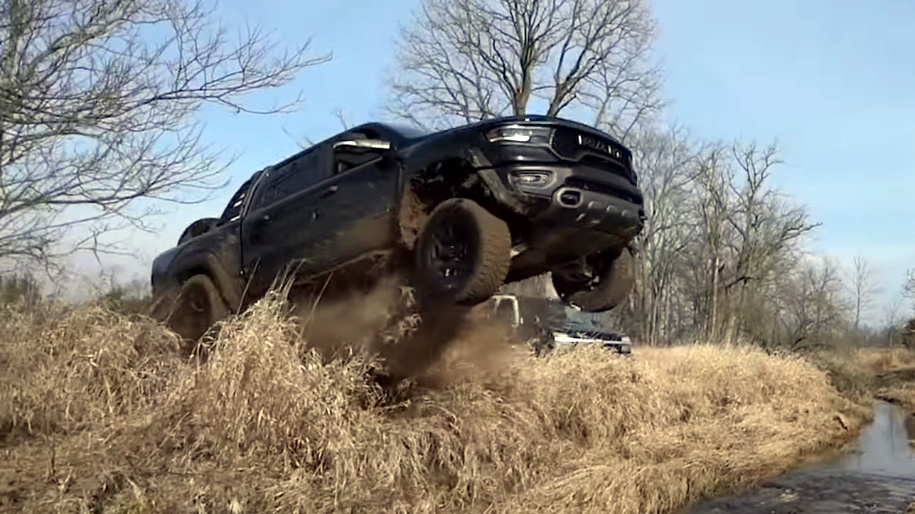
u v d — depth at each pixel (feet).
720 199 115.75
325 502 17.53
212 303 25.82
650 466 27.68
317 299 22.48
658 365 44.24
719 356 51.24
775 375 53.67
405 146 21.17
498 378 26.32
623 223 19.74
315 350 20.84
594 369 33.30
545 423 27.32
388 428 20.58
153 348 23.06
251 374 18.89
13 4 20.95
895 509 27.68
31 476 16.62
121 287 27.81
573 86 96.89
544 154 18.72
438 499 20.11
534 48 94.68
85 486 16.01
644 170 123.34
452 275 18.63
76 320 22.89
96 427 19.45
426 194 20.58
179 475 16.84
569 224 18.90
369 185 21.57
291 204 23.99
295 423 18.72
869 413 63.72
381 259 21.04
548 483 22.98
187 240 29.71
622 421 32.09
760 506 27.58
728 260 114.01
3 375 20.58
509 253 18.54
